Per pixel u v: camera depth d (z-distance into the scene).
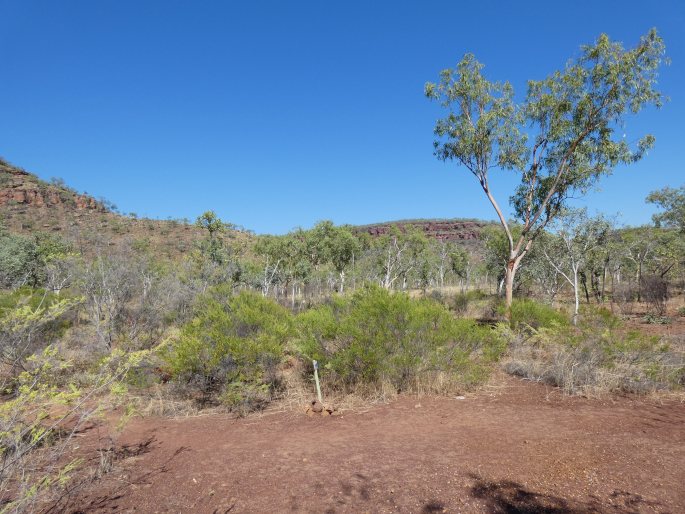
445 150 14.27
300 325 8.12
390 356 7.25
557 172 13.85
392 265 35.09
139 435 5.52
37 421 3.27
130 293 9.66
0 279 16.77
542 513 3.33
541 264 20.81
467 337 7.80
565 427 5.38
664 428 5.27
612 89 11.89
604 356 7.79
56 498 3.67
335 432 5.47
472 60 13.30
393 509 3.44
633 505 3.43
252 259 26.55
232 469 4.33
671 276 26.09
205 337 7.38
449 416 5.98
